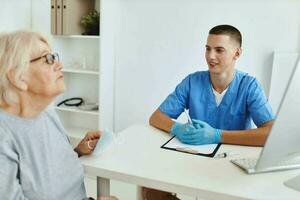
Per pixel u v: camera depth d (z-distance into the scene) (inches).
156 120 64.8
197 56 109.7
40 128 40.3
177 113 70.8
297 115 36.1
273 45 100.0
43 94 38.9
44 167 39.2
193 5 107.2
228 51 64.8
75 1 113.0
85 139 49.8
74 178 42.3
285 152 39.0
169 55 113.3
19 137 37.8
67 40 124.4
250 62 103.3
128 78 120.3
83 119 129.8
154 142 55.0
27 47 37.4
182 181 39.8
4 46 37.4
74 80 127.6
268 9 98.7
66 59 125.3
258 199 35.6
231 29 66.0
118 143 53.9
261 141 53.7
